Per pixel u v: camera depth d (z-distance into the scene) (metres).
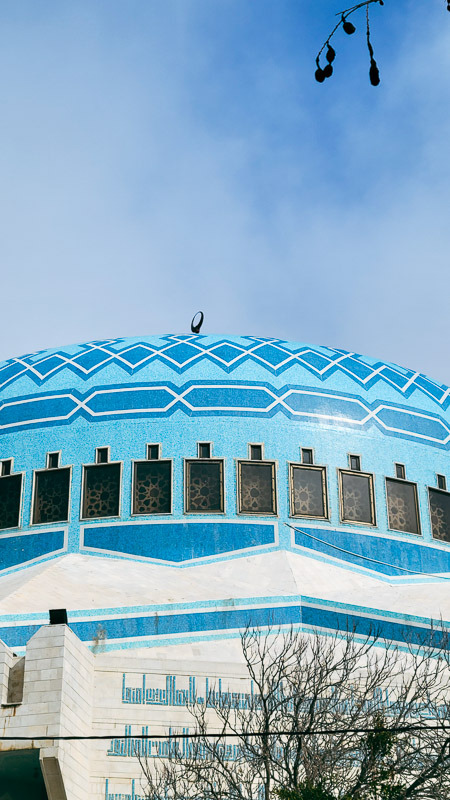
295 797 16.33
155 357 30.86
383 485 29.72
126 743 19.61
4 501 29.19
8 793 18.09
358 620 23.05
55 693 18.42
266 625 23.03
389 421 30.80
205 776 18.05
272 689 18.62
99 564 26.97
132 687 20.16
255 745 19.33
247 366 30.67
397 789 17.14
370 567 28.39
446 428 31.75
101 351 31.45
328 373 31.22
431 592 26.17
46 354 32.09
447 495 30.69
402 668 21.36
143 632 22.67
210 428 29.27
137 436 29.17
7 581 26.81
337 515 28.86
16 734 18.17
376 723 18.00
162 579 25.78
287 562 27.17
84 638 22.45
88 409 29.73
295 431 29.58
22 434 29.78
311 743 17.66
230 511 28.31
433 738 17.77
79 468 28.98
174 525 28.03
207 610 23.14
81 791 18.80
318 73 8.95
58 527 28.34
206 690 20.39
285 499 28.67
